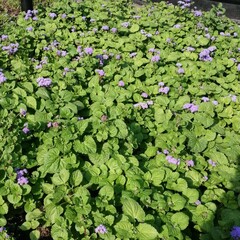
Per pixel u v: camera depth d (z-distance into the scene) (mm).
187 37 1673
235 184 936
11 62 1316
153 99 1227
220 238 781
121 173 894
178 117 1090
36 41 1529
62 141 917
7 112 975
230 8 2615
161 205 816
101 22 1774
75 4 1883
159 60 1432
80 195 803
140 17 1905
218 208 903
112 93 1164
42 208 882
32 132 984
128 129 1017
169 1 2650
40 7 1895
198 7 2674
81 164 917
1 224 792
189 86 1307
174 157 970
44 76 1232
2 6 2434
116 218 779
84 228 754
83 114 1107
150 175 899
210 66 1439
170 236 757
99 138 950
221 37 1753
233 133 1121
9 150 889
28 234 883
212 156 1010
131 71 1324
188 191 875
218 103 1249
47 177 919
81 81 1244
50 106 1049
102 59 1384
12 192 836
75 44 1578
